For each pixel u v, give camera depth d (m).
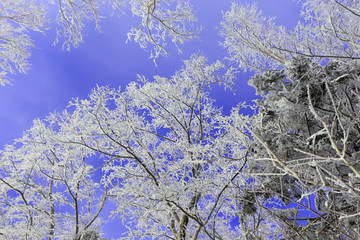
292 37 5.63
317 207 3.42
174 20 6.75
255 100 3.07
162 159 6.39
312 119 2.61
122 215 5.49
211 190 5.04
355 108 2.71
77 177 6.68
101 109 6.29
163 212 5.91
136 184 5.83
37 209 7.26
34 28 8.38
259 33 5.83
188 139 7.32
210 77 7.74
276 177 3.21
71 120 6.38
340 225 3.05
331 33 4.74
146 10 6.40
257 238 4.19
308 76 2.49
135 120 6.53
